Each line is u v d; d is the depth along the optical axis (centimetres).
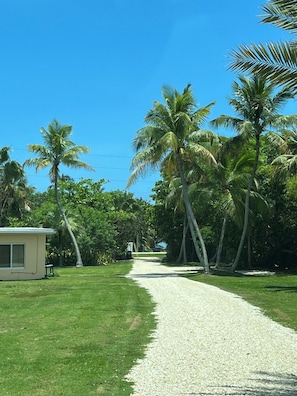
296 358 869
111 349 951
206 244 4931
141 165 2972
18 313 1466
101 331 1135
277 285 2216
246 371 783
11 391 691
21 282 2617
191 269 3716
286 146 2919
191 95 2962
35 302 1727
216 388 688
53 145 4156
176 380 734
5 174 5050
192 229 3050
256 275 3062
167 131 2912
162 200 5181
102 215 5309
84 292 2008
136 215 7919
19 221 4928
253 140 3519
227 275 2945
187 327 1181
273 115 2888
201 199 3506
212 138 3014
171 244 5594
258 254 4069
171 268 3938
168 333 1109
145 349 950
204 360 860
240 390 674
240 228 3531
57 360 872
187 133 2925
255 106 2878
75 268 4162
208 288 2091
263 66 798
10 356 909
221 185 3397
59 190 5866
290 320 1263
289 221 3591
